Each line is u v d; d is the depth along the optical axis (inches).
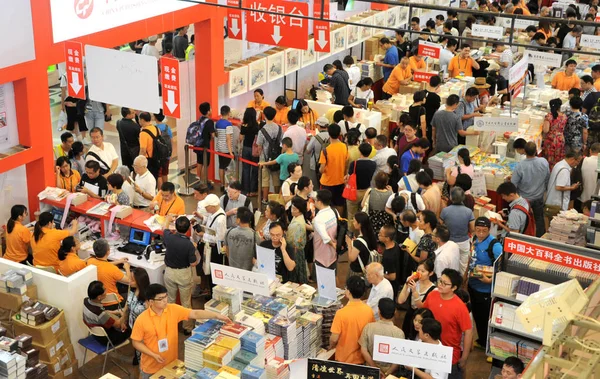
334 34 569.3
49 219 317.7
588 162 389.7
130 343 317.4
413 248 303.9
